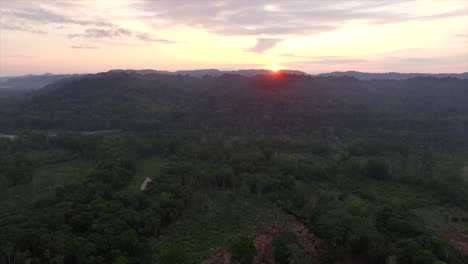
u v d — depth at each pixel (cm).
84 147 12662
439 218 7994
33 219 6056
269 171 10538
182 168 10112
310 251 6456
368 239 6069
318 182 10231
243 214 8012
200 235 6888
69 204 6838
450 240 6938
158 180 8994
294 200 8744
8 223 6075
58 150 13075
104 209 6681
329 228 6675
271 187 9469
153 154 13162
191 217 7731
